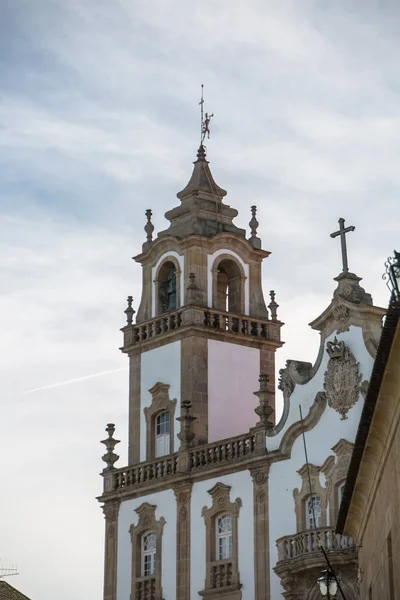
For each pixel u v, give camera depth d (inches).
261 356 3238.2
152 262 3321.9
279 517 2699.3
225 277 3326.8
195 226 3240.7
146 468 3078.2
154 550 3016.7
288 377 2753.4
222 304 3321.9
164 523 2987.2
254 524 2753.4
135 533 3063.5
